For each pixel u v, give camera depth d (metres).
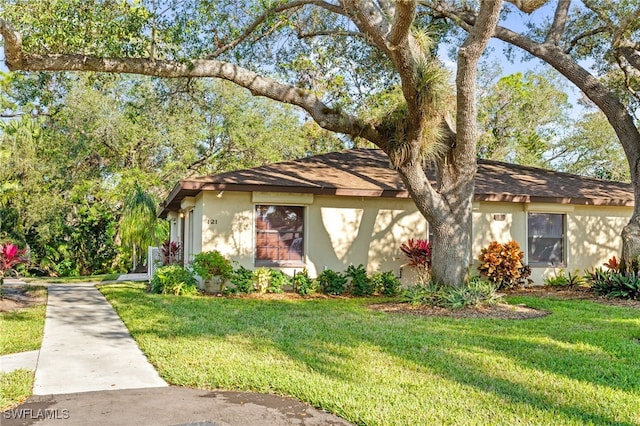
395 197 13.11
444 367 5.55
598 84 13.26
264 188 12.12
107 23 8.10
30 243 23.53
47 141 22.38
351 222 13.23
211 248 12.19
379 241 13.42
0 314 9.13
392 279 12.66
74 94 22.23
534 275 14.40
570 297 11.80
